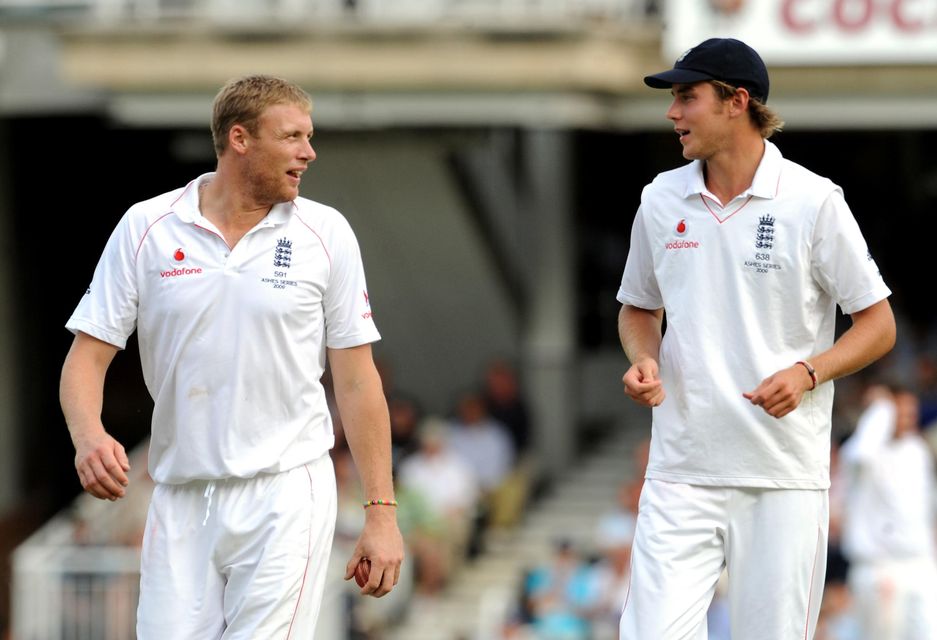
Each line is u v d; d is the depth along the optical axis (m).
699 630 18.03
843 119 50.56
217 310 16.98
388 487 17.64
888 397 37.41
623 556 46.62
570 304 61.47
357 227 59.47
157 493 17.47
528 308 62.22
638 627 17.91
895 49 47.94
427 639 49.94
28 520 64.06
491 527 56.56
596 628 46.09
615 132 68.44
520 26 49.97
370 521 17.52
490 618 47.91
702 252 17.97
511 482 57.00
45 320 65.50
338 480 50.75
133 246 17.17
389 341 64.38
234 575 17.14
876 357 17.78
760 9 48.22
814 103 50.53
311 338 17.28
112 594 45.94
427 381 64.62
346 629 45.19
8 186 63.00
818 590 18.28
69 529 48.03
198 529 17.20
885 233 69.44
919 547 36.88
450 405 64.31
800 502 18.02
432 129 55.53
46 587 45.88
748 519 18.09
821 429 18.11
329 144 56.16
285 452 17.17
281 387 17.12
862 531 37.34
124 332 17.31
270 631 17.00
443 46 50.50
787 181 17.75
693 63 17.73
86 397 17.09
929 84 49.44
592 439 65.31
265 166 16.80
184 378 17.06
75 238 65.56
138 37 51.41
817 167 69.75
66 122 63.19
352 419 17.64
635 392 17.73
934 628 36.66
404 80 50.91
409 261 60.81
